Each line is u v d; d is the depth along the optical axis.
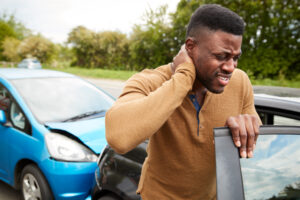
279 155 0.95
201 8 0.82
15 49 42.72
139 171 1.70
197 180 1.02
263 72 17.80
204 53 0.80
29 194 2.51
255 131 0.80
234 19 0.78
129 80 0.94
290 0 17.16
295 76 17.39
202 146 0.96
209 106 0.94
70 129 2.41
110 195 1.83
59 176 2.20
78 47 35.16
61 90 3.05
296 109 1.59
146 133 0.76
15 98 2.71
